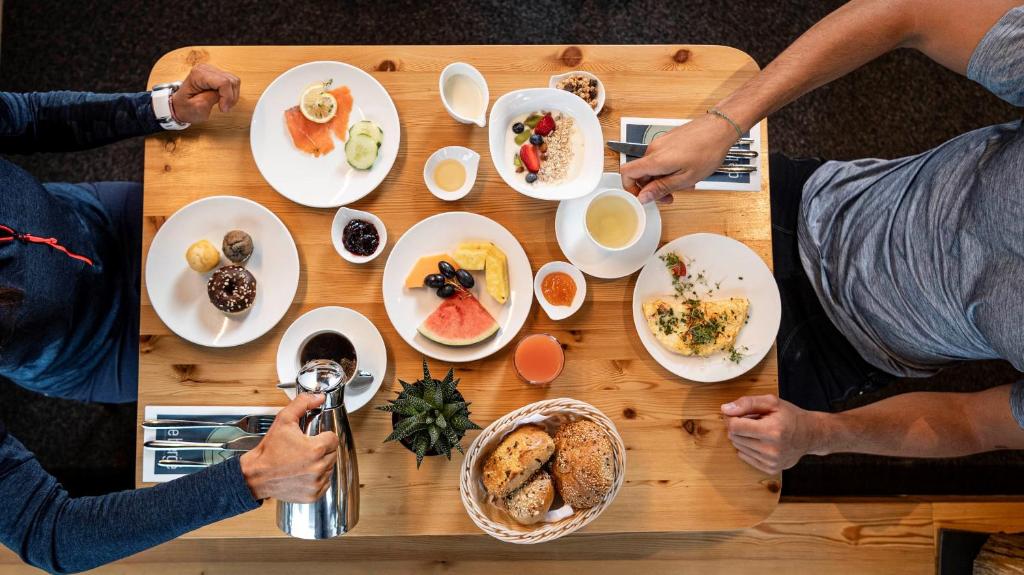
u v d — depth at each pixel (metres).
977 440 1.41
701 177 1.33
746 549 1.76
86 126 1.40
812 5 2.31
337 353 1.38
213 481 1.18
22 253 1.30
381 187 1.44
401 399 1.27
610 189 1.38
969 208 1.29
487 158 1.45
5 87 2.21
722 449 1.43
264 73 1.45
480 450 1.32
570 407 1.33
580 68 1.46
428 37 2.26
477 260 1.40
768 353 1.44
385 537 1.76
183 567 1.75
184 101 1.38
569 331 1.43
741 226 1.46
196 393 1.41
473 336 1.38
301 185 1.43
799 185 1.66
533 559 1.76
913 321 1.44
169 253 1.40
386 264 1.40
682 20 2.30
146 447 1.38
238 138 1.44
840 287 1.55
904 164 1.48
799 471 2.17
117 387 1.60
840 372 1.62
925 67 2.33
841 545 1.76
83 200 1.54
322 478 1.19
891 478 2.18
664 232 1.46
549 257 1.45
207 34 2.25
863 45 1.23
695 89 1.47
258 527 1.39
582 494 1.30
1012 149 1.21
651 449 1.42
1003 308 1.22
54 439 2.14
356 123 1.43
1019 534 1.65
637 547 1.76
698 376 1.41
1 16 2.21
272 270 1.42
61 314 1.40
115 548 1.20
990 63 1.12
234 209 1.41
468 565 1.76
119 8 2.24
